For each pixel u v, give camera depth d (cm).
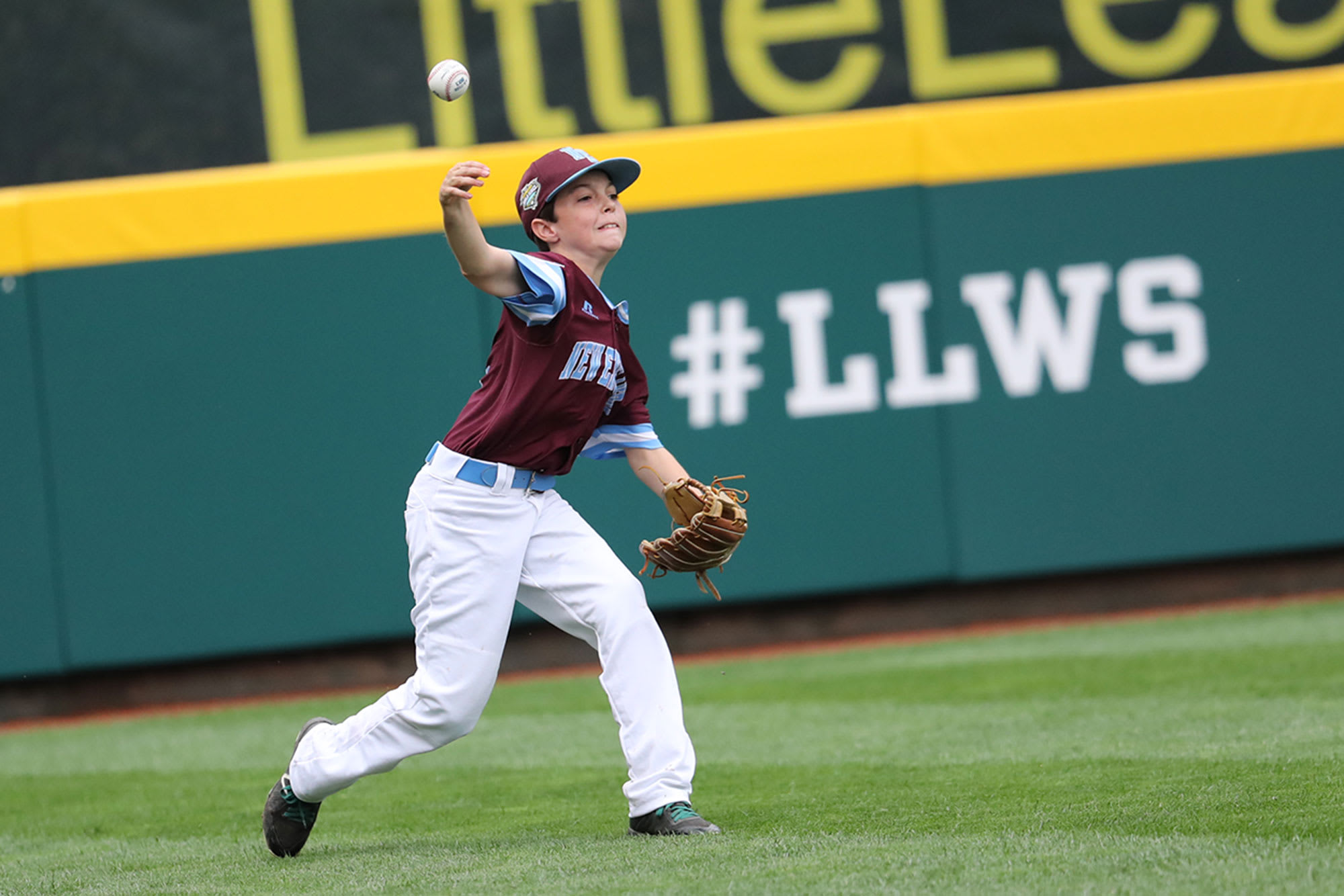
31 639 2889
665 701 1159
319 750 1170
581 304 1119
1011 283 2991
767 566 2970
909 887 898
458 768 1761
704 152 2981
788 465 2977
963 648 2712
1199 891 856
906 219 2991
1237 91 2997
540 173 1148
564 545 1162
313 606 2922
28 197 2903
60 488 2898
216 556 2914
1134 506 2984
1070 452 2989
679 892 916
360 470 2925
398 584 2923
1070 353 2989
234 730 2439
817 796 1365
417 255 2931
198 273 2922
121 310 2909
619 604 1152
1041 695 2045
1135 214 2994
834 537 2972
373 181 2931
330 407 2928
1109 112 2994
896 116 2992
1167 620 2847
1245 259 2995
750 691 2369
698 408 2972
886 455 2981
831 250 2988
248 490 2919
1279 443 2991
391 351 2930
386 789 1638
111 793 1809
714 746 1805
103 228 2908
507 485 1132
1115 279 2991
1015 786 1336
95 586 2900
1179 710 1792
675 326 2973
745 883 930
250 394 2925
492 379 1151
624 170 1163
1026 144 2991
